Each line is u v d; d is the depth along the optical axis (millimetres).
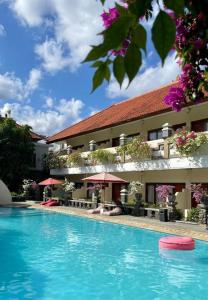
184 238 12586
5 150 34344
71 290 8086
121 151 23891
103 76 1353
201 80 2865
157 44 1190
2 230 16812
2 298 7520
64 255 11547
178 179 21922
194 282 8711
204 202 16641
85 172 28531
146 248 12531
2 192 29594
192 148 18188
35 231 16500
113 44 1231
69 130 37031
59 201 28391
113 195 28234
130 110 28406
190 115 21359
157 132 24000
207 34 2162
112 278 9000
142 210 20344
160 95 28250
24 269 9852
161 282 8711
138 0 1255
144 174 24891
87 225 18297
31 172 37250
